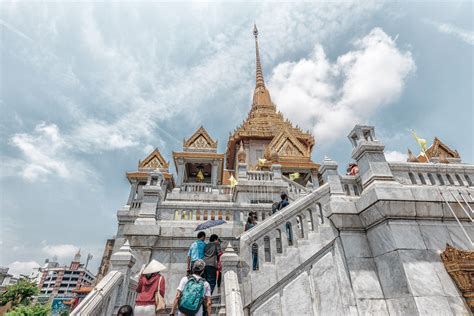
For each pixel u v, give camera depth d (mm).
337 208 7586
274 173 18047
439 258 6422
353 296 6676
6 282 44000
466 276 6027
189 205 11969
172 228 10031
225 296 5691
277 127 37688
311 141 38062
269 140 36281
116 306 6156
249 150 35344
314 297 6918
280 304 6863
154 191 10836
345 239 7355
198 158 26875
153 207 10508
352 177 9086
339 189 8273
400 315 6090
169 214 11664
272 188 17062
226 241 10336
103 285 5578
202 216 11977
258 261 7484
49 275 97312
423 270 6168
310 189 17469
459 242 6691
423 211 6805
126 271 6660
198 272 5191
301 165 27328
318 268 7266
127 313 4645
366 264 7031
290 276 7184
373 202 6906
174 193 19000
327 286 7020
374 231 7148
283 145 30703
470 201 7102
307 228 8117
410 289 5902
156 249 9773
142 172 24734
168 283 9234
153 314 5516
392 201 6742
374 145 7809
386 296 6527
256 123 39562
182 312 4660
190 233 10039
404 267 6141
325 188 8508
